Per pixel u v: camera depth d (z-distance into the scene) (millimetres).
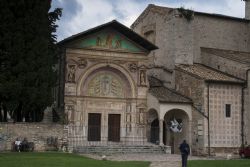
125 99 46000
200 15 52000
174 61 48875
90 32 43469
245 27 54875
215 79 43531
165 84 49500
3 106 37219
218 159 36906
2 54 36312
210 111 43094
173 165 29172
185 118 44875
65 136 38625
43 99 36969
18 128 36844
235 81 44250
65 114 42625
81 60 43781
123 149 40781
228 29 53688
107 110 45219
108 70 45500
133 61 45906
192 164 30031
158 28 52875
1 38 36000
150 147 41781
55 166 24969
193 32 51000
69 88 43125
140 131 45438
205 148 42344
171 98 44188
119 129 45531
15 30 36531
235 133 43938
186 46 49781
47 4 38906
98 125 44781
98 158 33562
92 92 44719
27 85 36500
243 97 44625
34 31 37438
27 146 36562
